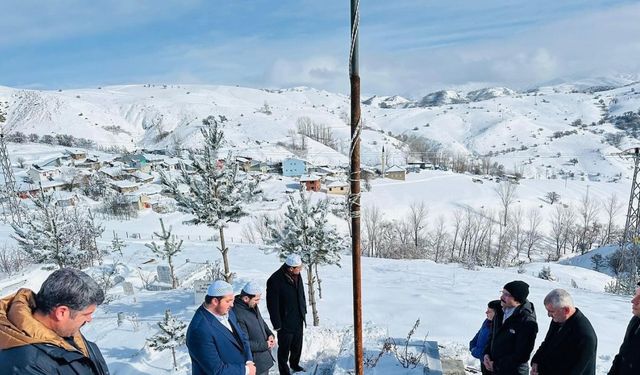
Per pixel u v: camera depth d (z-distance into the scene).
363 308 13.54
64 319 2.01
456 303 14.57
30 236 19.78
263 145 111.88
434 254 51.38
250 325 5.23
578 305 15.84
